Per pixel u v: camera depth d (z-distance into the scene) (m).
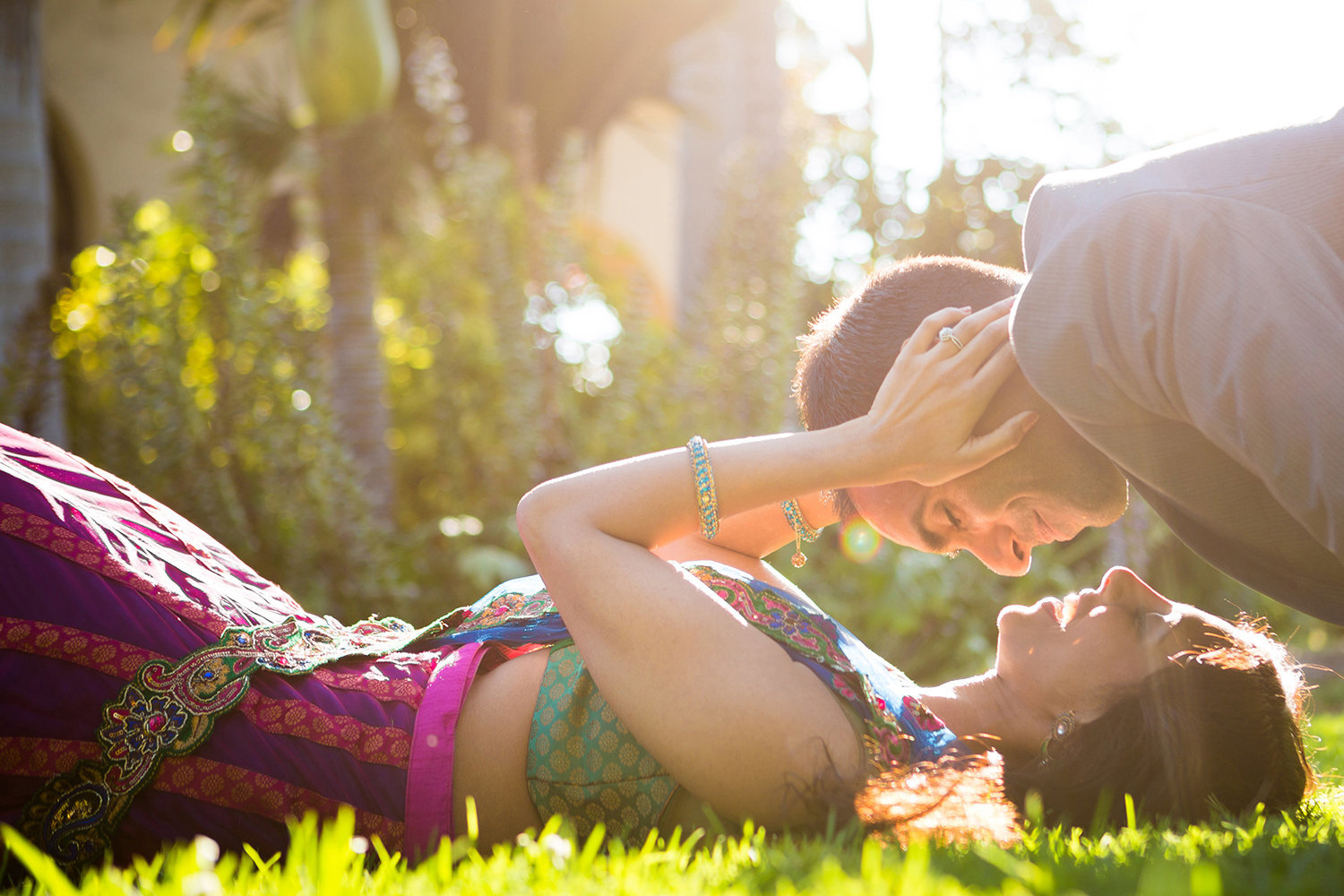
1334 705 5.25
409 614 5.46
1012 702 1.93
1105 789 1.76
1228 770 1.77
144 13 12.98
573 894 1.16
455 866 1.52
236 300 5.52
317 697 1.76
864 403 1.90
